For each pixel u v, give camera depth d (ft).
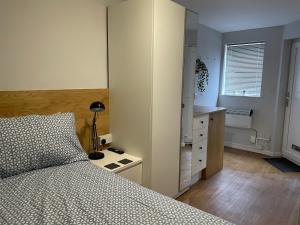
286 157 12.85
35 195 3.83
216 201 8.01
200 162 9.37
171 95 7.02
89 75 7.06
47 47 5.99
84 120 7.02
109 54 7.34
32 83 5.80
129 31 6.62
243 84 14.43
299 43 11.75
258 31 13.29
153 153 6.63
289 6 9.43
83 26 6.73
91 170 4.96
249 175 10.41
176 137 7.50
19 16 5.41
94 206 3.56
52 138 5.03
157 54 6.29
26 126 4.82
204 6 9.52
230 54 14.76
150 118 6.44
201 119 9.01
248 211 7.42
